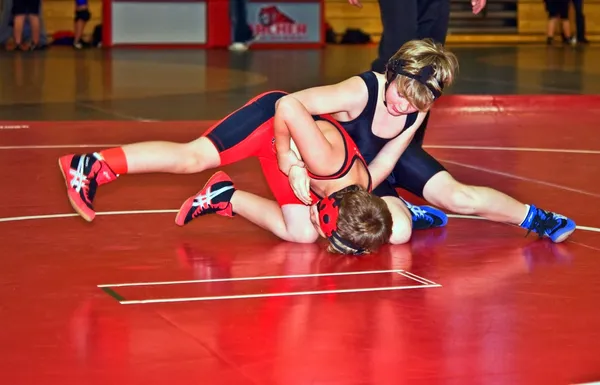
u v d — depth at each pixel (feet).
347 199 21.03
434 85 21.03
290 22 97.40
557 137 43.47
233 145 23.24
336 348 16.20
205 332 16.84
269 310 18.12
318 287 19.70
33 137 40.45
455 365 15.56
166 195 28.73
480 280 20.43
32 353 15.75
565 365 15.66
